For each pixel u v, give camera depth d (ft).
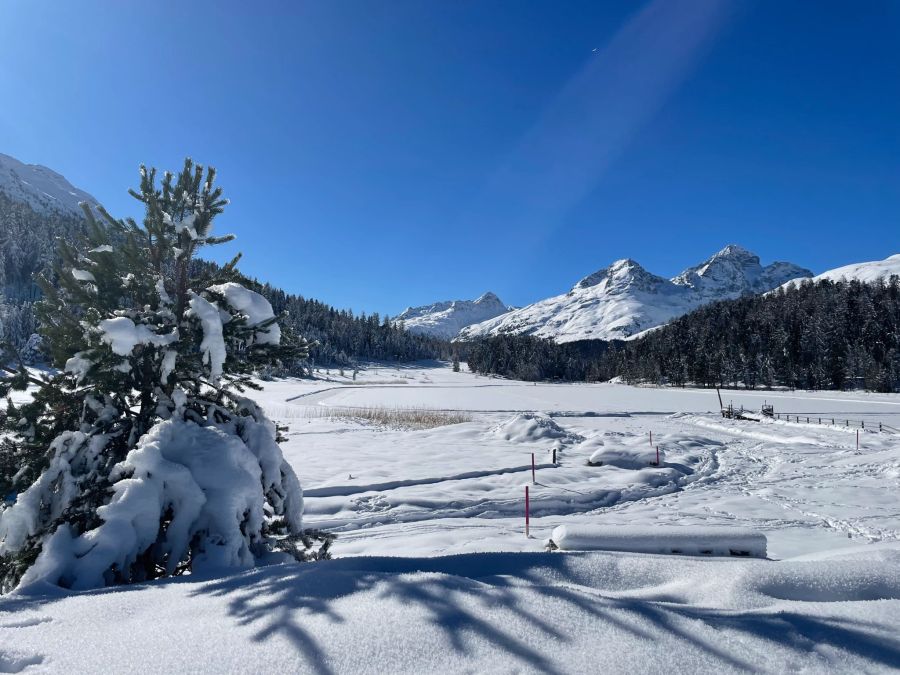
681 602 8.85
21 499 12.38
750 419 133.49
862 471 58.49
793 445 86.89
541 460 62.80
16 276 329.93
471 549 28.53
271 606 8.27
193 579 10.94
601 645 6.73
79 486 12.87
